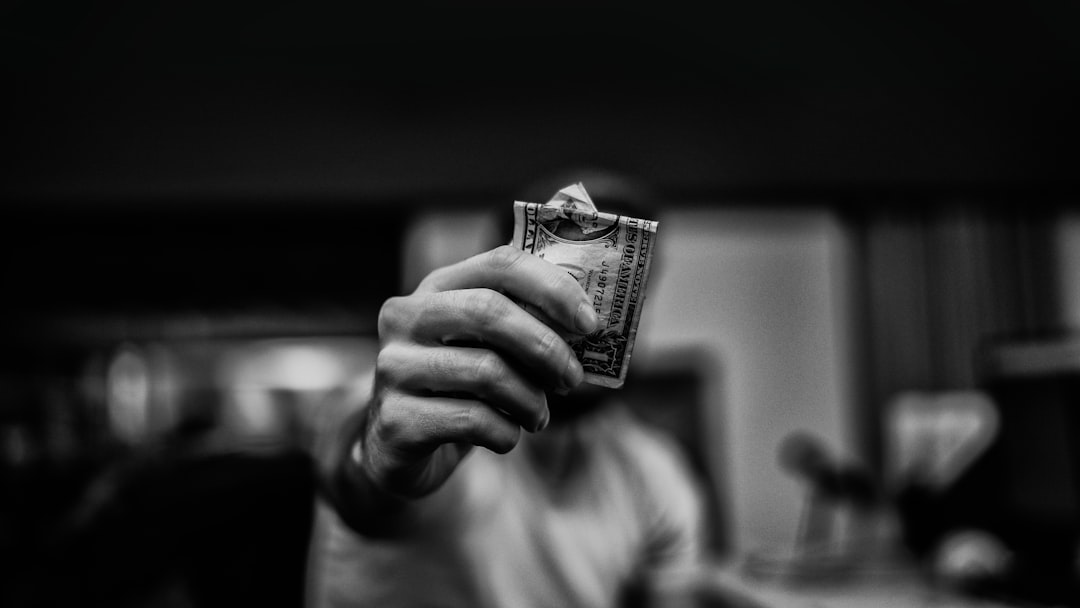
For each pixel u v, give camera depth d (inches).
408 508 35.8
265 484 62.6
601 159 135.9
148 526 61.7
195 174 132.6
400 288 150.3
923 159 141.3
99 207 132.2
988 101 142.5
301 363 221.9
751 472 160.7
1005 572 75.9
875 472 153.0
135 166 132.0
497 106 135.4
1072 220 153.9
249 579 62.4
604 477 54.5
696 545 57.8
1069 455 74.0
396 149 134.3
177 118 133.1
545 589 48.5
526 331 24.6
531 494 50.0
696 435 160.6
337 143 134.1
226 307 211.5
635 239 26.9
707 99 138.3
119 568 62.2
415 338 26.1
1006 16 130.1
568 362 24.8
